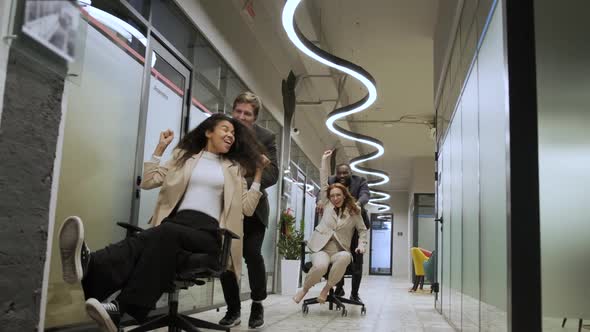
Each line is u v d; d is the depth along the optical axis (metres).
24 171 2.09
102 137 3.37
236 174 2.99
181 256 2.46
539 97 2.30
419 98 10.93
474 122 3.50
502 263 2.48
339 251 4.86
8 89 1.96
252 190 3.13
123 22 3.60
